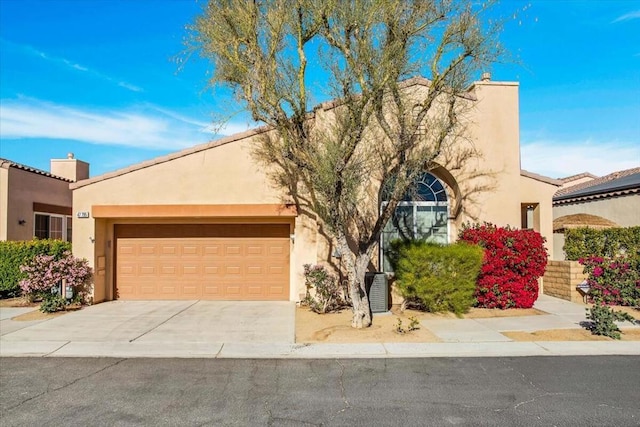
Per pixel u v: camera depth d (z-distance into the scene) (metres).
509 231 12.54
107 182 13.45
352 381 6.81
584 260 13.68
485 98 13.93
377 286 11.81
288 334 9.66
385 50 9.18
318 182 9.78
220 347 8.76
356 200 11.20
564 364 7.59
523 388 6.45
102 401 6.04
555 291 14.24
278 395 6.24
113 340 9.25
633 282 12.39
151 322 10.86
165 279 14.03
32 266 12.69
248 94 9.84
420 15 9.28
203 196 13.36
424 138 11.18
